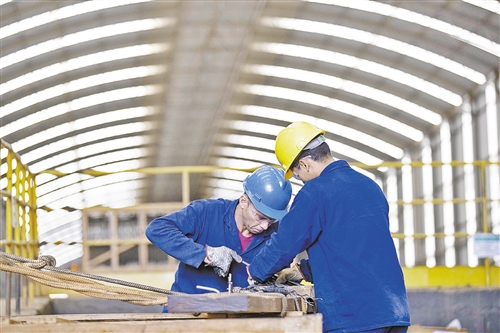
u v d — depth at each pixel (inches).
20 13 641.6
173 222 180.1
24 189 387.9
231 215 187.0
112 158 1043.9
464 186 792.9
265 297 124.3
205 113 903.7
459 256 809.5
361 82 813.2
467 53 714.2
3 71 727.1
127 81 807.1
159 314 139.3
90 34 698.8
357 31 713.0
